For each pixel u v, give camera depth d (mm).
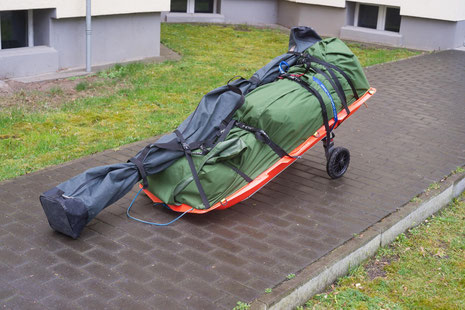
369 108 9773
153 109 9141
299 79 6160
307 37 6898
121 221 5504
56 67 10688
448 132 8672
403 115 9461
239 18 18188
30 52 10219
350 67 6445
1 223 5348
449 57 14516
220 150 5371
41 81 10070
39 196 5383
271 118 5676
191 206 5504
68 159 7000
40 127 8039
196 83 10859
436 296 4859
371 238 5395
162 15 17109
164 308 4199
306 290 4652
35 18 10508
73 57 11000
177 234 5309
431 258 5469
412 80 11992
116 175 5254
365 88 6578
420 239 5820
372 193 6371
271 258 4941
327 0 16766
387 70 12875
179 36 15328
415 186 6602
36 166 6715
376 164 7234
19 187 6125
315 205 6023
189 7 17531
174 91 10219
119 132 8016
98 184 5242
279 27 18172
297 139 5938
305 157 7406
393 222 5707
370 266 5309
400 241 5766
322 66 6355
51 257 4828
